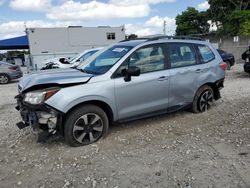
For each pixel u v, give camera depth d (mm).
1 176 4023
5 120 6789
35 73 5668
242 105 7477
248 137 5176
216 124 5977
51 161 4430
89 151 4746
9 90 12469
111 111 5172
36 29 38250
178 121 6195
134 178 3838
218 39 39625
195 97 6547
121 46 5809
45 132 4773
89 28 40875
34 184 3791
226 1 42938
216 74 6797
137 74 5121
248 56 12805
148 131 5629
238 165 4090
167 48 5957
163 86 5734
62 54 29562
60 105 4609
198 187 3570
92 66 5613
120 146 4922
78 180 3850
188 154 4516
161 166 4141
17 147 5020
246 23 32688
